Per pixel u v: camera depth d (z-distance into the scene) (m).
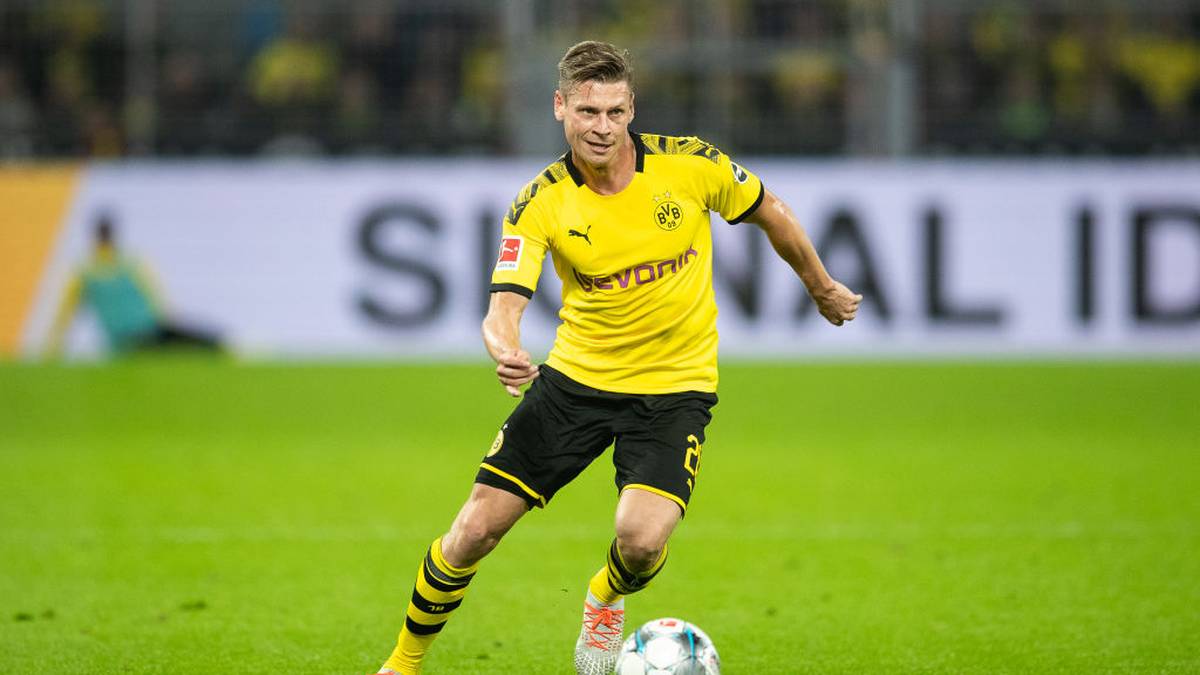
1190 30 62.97
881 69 58.91
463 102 63.00
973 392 47.97
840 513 29.00
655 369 16.28
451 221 54.88
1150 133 59.88
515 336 15.64
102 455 36.38
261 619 20.88
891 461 35.47
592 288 16.12
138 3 61.47
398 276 54.97
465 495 31.17
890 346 54.84
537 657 18.95
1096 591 22.44
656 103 61.06
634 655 16.42
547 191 16.03
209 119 60.69
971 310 54.97
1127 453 36.56
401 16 63.41
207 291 55.00
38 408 44.56
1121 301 54.88
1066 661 18.55
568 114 15.33
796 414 43.53
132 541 26.39
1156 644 19.31
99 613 21.17
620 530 15.57
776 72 61.34
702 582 23.25
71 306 54.94
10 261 54.72
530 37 60.03
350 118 60.91
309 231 55.00
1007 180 54.88
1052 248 54.91
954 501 30.22
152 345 55.12
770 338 54.59
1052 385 49.34
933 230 54.78
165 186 54.78
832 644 19.52
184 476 33.41
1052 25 62.75
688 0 61.41
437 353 55.06
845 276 54.94
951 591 22.52
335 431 40.53
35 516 28.70
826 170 54.91
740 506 29.80
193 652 19.08
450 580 16.36
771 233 16.83
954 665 18.44
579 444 16.33
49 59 62.06
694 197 16.19
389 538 26.73
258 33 62.41
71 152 59.84
